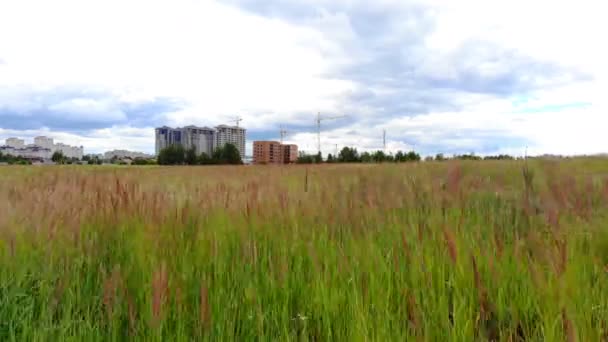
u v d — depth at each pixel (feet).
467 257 6.63
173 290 5.98
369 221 10.09
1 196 13.16
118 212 9.97
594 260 6.69
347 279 6.36
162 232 8.63
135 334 5.15
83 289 6.61
